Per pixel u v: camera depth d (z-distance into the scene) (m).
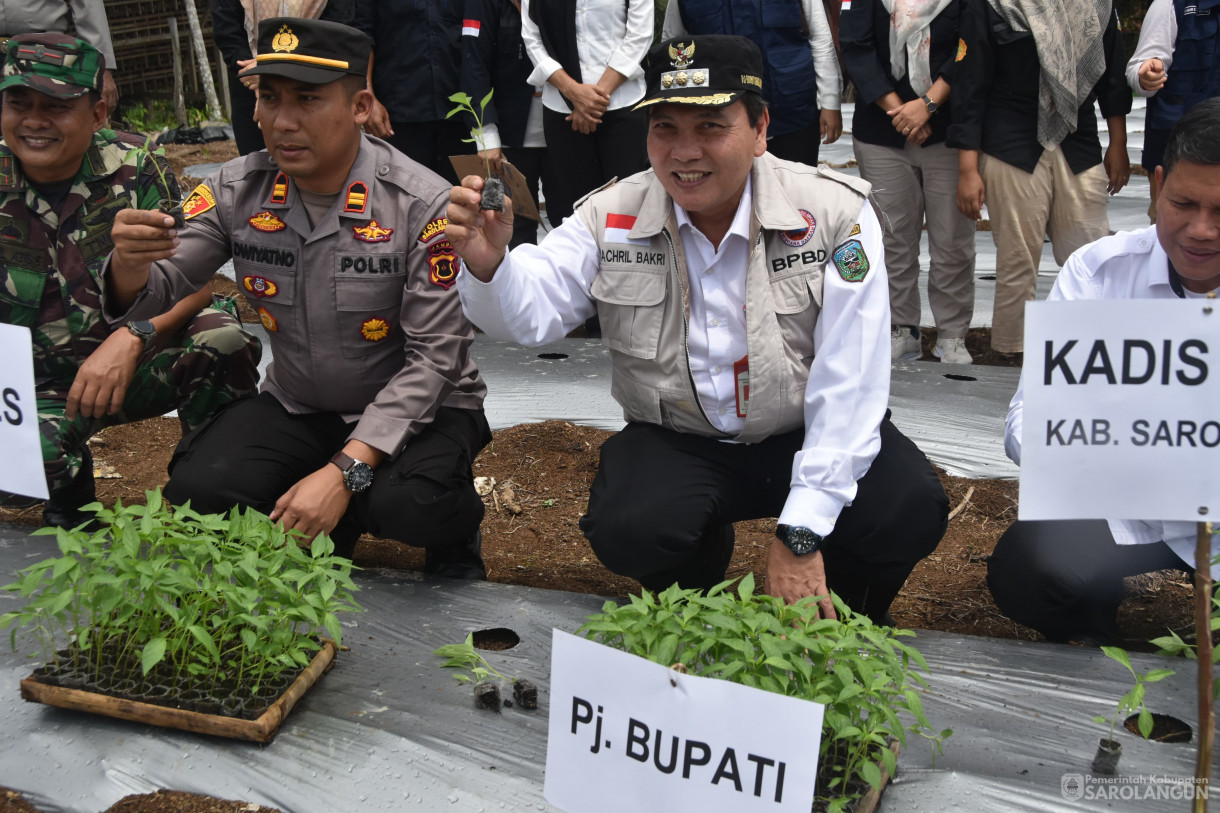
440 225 2.83
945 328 5.26
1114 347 1.63
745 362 2.62
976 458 4.14
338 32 2.69
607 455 2.79
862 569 2.70
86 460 3.43
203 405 3.44
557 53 5.27
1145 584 3.19
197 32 13.27
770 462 2.73
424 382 2.81
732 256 2.57
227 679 2.31
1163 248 2.36
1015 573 2.69
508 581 3.24
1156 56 5.09
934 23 4.84
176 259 2.88
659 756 1.74
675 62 2.32
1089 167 4.85
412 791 2.09
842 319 2.49
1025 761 2.19
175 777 2.11
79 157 3.19
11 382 2.13
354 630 2.68
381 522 2.79
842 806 1.88
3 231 3.17
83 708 2.25
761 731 1.65
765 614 1.91
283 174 2.88
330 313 2.89
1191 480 1.66
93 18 4.81
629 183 2.66
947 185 5.05
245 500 2.85
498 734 2.26
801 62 5.33
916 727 2.06
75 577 2.10
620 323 2.65
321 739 2.22
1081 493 1.69
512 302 2.42
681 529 2.60
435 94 5.40
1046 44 4.57
